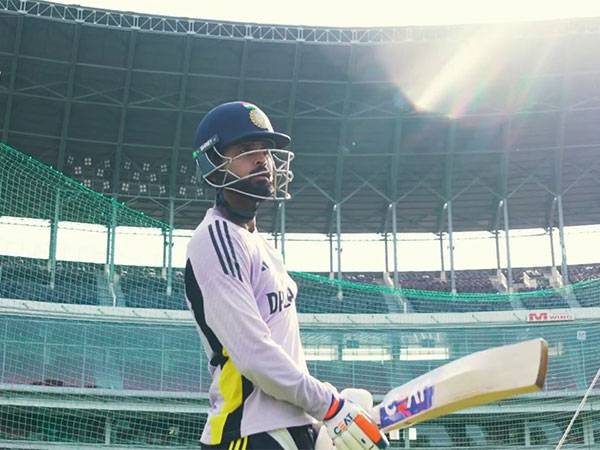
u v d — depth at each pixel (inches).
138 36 1567.4
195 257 117.3
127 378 1407.5
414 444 1438.2
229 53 1616.6
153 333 1444.4
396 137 1696.6
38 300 1560.0
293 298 125.6
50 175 1589.6
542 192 1772.9
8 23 1531.7
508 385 97.0
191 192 1694.1
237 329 111.6
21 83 1594.5
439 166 1732.3
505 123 1696.6
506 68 1668.3
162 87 1630.2
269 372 109.3
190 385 1434.5
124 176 1688.0
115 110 1632.6
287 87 1660.9
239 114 122.0
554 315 1535.4
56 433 1343.5
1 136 1606.8
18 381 1339.8
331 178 1752.0
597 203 1796.3
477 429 1449.3
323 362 1519.4
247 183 121.7
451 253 1713.8
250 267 118.6
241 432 112.6
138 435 1380.4
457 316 1553.9
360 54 1657.2
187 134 1673.2
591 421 1428.4
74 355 1387.8
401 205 1802.4
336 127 1700.3
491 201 1796.3
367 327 1546.5
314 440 117.4
